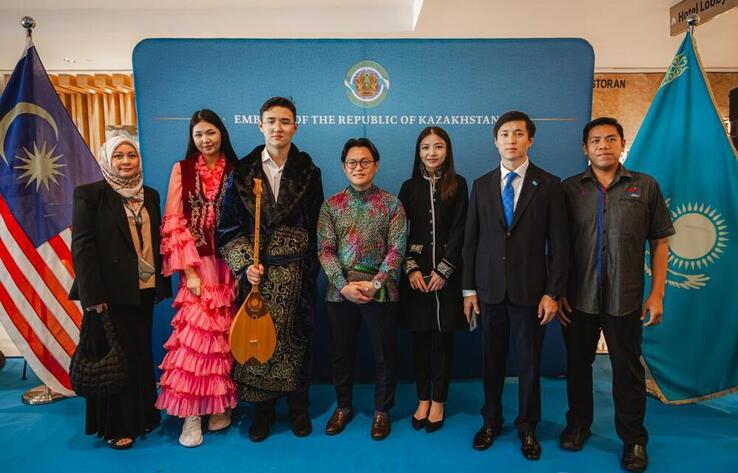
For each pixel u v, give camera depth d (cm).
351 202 221
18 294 264
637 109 444
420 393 237
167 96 275
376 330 221
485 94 281
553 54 279
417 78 280
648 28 380
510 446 218
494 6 355
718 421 244
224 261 223
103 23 390
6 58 411
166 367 221
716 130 246
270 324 210
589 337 211
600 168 205
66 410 262
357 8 399
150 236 223
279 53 276
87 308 203
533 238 200
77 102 442
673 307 256
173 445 221
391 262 212
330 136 282
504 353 216
